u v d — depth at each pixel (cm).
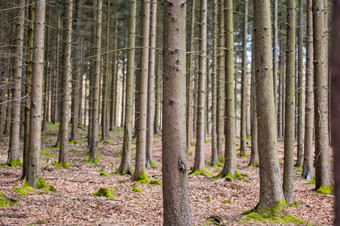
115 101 3459
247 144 2650
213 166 1842
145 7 1324
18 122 1467
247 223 684
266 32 705
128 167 1455
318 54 1022
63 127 1570
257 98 722
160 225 707
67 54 1577
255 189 1193
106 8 2825
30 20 1078
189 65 1998
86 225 657
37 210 726
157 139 2925
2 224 599
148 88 1728
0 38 2062
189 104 2058
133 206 852
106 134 2873
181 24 498
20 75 1398
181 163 486
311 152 1449
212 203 960
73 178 1261
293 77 866
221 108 1827
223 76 1855
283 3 2198
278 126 2850
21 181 1024
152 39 1689
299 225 673
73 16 2758
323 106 1058
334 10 96
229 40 1365
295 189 1187
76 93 2417
